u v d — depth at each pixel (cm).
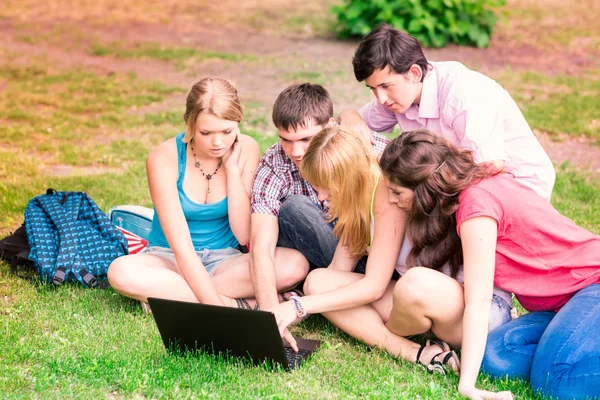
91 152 753
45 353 358
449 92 406
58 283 444
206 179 426
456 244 354
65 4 1532
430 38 1211
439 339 371
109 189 629
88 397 319
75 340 372
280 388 330
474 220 334
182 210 414
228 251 439
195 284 399
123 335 383
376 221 370
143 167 698
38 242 462
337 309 365
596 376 313
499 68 1102
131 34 1316
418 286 342
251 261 399
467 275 337
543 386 322
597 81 1037
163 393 323
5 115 873
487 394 317
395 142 347
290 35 1310
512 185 347
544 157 424
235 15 1453
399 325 362
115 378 335
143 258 414
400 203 354
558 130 826
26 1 1555
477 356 326
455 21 1216
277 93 975
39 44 1237
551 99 944
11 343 370
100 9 1498
